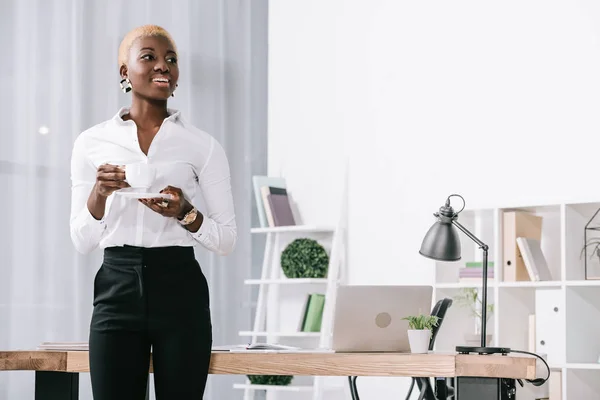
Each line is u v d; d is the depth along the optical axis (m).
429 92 5.58
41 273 5.07
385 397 5.55
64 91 5.23
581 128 4.88
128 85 2.61
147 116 2.54
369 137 5.86
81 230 2.43
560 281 4.48
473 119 5.35
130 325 2.39
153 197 2.34
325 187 6.09
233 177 6.17
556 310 4.53
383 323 2.92
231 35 6.23
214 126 6.07
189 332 2.42
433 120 5.54
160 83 2.50
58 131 5.19
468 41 5.42
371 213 5.80
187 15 5.93
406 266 5.59
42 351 2.70
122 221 2.42
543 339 4.58
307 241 5.86
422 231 5.52
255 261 6.27
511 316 4.77
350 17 6.05
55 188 5.16
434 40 5.58
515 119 5.16
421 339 2.81
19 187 5.04
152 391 5.46
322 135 6.13
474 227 5.20
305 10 6.32
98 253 5.32
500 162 5.20
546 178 5.00
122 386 2.40
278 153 6.37
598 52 4.84
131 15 5.60
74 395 2.80
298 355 2.58
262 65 6.42
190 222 2.43
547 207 4.72
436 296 5.01
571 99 4.93
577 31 4.93
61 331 5.12
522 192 5.09
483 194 5.26
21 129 5.06
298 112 6.29
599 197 4.76
